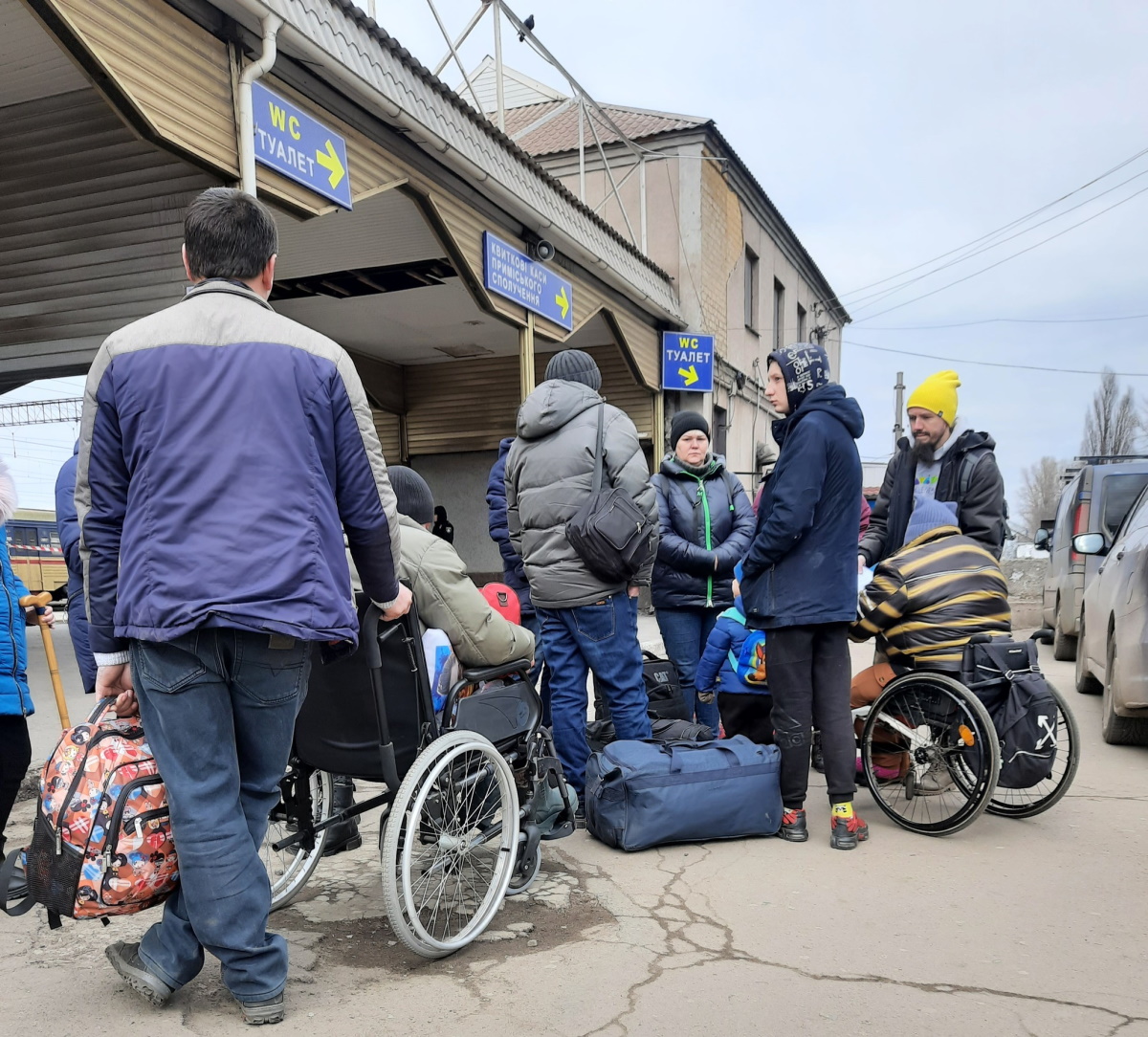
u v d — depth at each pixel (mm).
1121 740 5211
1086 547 6168
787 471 3355
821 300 22984
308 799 2740
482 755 2750
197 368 2035
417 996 2246
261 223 2205
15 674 3004
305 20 5062
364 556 2289
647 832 3328
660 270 12391
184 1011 2180
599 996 2238
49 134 5406
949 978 2324
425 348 13578
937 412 4164
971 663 3549
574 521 3486
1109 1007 2164
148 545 1983
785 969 2379
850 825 3406
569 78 10172
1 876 2195
